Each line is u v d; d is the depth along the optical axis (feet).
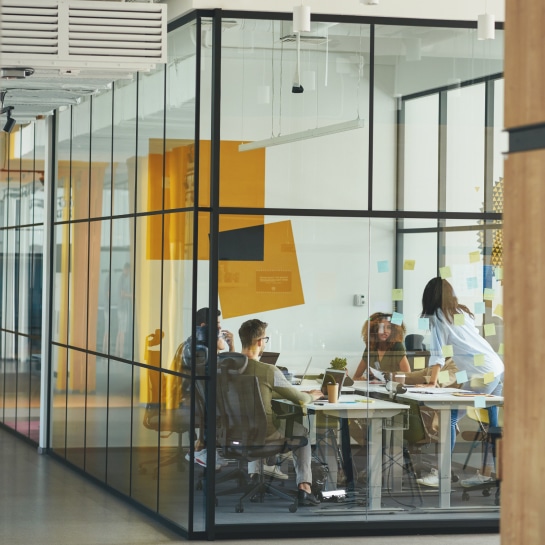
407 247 31.32
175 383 31.04
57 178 42.45
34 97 32.60
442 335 31.37
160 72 32.37
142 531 30.71
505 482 13.56
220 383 30.17
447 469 31.32
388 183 31.22
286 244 30.71
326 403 30.78
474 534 31.19
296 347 30.71
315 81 30.86
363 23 31.12
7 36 26.40
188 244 30.45
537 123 13.03
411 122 31.35
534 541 12.98
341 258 30.96
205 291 30.22
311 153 30.83
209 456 29.99
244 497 30.17
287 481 30.48
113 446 35.83
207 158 30.27
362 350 31.04
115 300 35.86
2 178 50.70
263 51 30.58
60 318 41.83
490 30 29.45
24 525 31.04
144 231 33.47
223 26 30.32
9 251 49.37
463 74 31.60
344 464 30.83
